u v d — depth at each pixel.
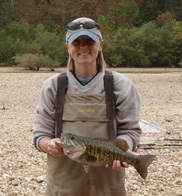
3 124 15.20
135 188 7.63
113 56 60.50
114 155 3.59
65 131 3.92
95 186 3.97
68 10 81.69
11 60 62.03
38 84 32.69
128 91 3.95
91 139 3.56
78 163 3.94
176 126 14.30
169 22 77.12
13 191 7.57
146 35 62.53
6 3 81.69
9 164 9.44
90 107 3.89
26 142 11.88
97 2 82.94
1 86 31.12
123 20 81.12
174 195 7.40
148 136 12.45
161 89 29.92
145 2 90.06
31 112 18.91
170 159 9.67
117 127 3.98
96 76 3.94
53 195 4.04
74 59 3.93
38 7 82.50
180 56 64.69
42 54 58.28
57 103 3.95
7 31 71.44
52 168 4.01
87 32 3.84
